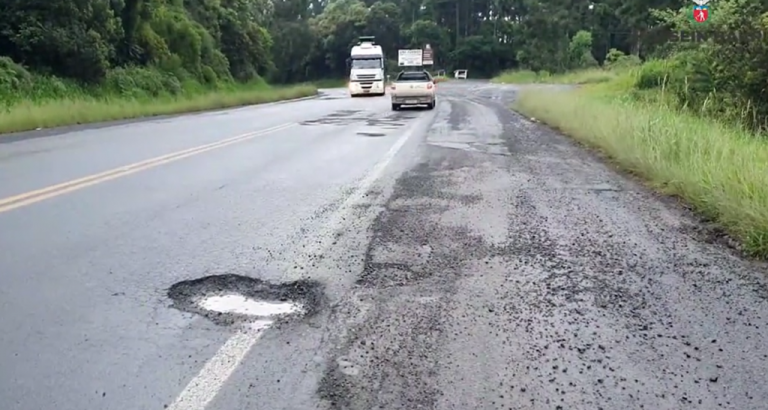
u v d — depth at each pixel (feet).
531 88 120.98
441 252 19.10
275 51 290.97
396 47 302.86
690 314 14.43
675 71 69.41
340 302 15.20
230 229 21.65
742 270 17.44
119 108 78.43
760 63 49.29
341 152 41.29
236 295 15.65
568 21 216.33
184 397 10.94
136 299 15.31
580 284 16.34
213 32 176.35
